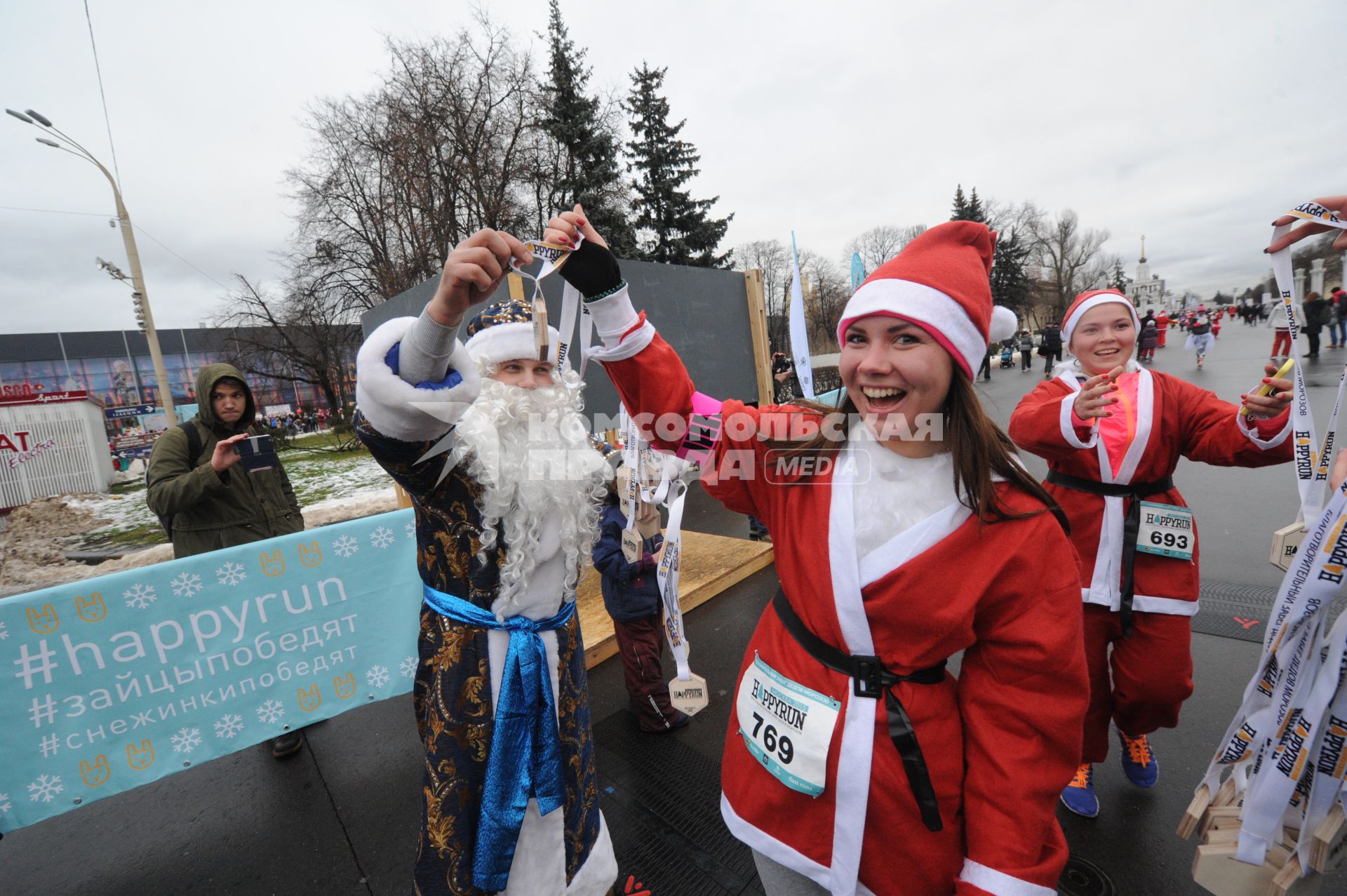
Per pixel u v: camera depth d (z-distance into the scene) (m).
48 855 2.40
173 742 2.41
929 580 1.07
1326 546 1.24
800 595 1.21
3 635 2.10
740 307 6.55
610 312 1.34
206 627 2.45
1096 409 1.89
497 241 1.11
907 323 1.04
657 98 25.25
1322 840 1.22
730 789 1.32
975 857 1.04
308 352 27.38
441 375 1.22
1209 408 1.98
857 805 1.09
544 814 1.45
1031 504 1.09
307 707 2.67
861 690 1.12
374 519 2.79
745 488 1.37
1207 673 3.00
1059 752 1.05
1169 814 2.20
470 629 1.41
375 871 2.23
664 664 3.46
